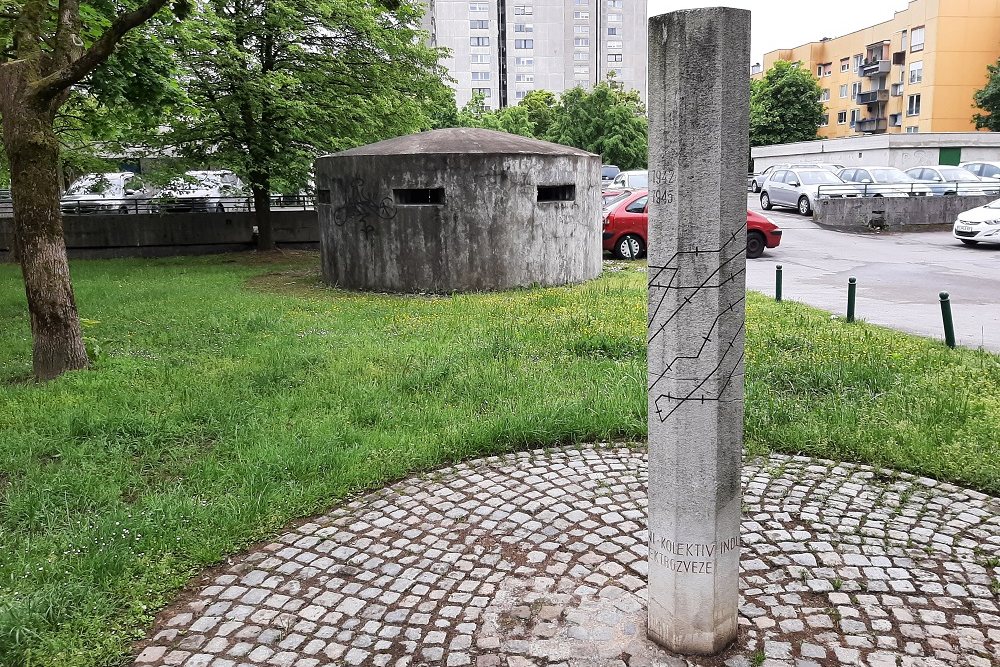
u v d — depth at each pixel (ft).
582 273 49.44
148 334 33.06
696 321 9.94
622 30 309.63
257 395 23.50
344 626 12.11
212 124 60.85
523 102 202.90
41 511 15.60
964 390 22.21
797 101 166.81
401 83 67.10
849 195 86.02
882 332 30.89
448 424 20.68
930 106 164.45
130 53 35.06
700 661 10.78
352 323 35.01
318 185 50.11
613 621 11.85
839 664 10.71
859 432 19.13
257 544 14.83
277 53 62.59
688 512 10.45
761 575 13.17
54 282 26.27
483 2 288.10
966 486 16.74
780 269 38.78
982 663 10.71
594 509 16.02
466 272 45.75
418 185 44.98
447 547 14.57
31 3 26.61
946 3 159.02
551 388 23.43
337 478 17.22
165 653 11.53
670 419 10.36
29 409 22.11
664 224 9.98
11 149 25.58
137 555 14.02
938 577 13.02
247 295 44.04
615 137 140.26
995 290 42.73
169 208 77.66
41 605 12.05
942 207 79.82
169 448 19.27
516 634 11.66
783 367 24.58
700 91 9.41
